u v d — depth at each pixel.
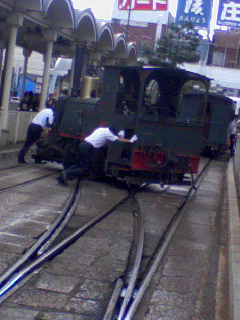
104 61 29.34
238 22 50.94
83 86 15.80
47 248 7.45
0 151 17.02
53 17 20.39
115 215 10.20
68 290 5.92
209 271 7.07
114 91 13.80
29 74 41.66
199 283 6.48
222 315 5.51
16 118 19.75
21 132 20.41
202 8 46.44
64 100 15.96
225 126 26.77
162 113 13.95
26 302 5.46
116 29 50.00
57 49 24.91
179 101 14.29
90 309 5.45
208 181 16.97
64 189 12.34
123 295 5.94
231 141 29.02
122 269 6.83
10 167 14.91
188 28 32.41
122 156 13.58
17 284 5.94
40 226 8.57
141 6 49.84
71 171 12.95
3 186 11.68
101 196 12.11
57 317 5.16
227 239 9.04
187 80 14.20
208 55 50.38
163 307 5.60
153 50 32.09
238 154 17.61
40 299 5.58
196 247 8.27
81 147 13.05
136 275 6.57
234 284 5.93
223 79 45.41
